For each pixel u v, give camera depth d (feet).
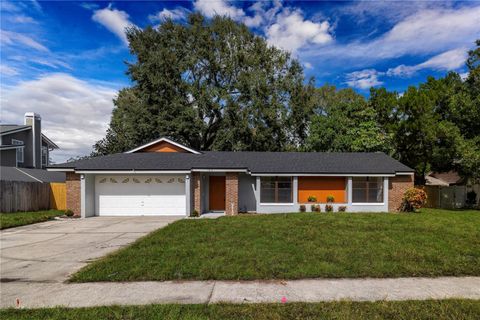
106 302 14.15
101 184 50.67
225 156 61.87
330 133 76.64
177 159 53.01
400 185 56.75
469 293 15.28
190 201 49.49
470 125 63.57
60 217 47.44
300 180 57.88
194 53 87.76
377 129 75.20
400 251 22.52
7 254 23.53
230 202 50.52
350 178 55.42
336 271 17.98
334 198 57.93
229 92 88.84
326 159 61.05
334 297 14.67
